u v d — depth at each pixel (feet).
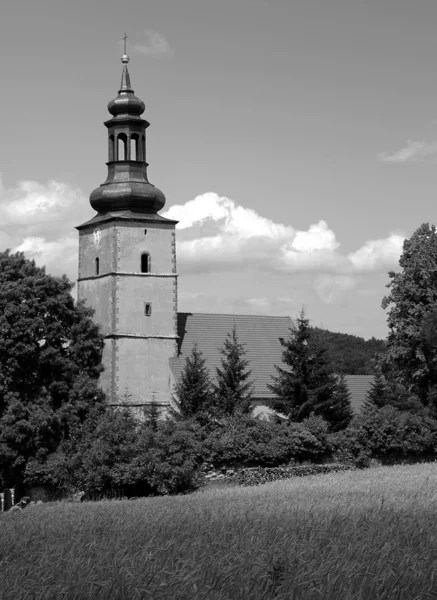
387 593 64.95
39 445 208.95
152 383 260.21
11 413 209.67
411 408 256.93
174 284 264.72
